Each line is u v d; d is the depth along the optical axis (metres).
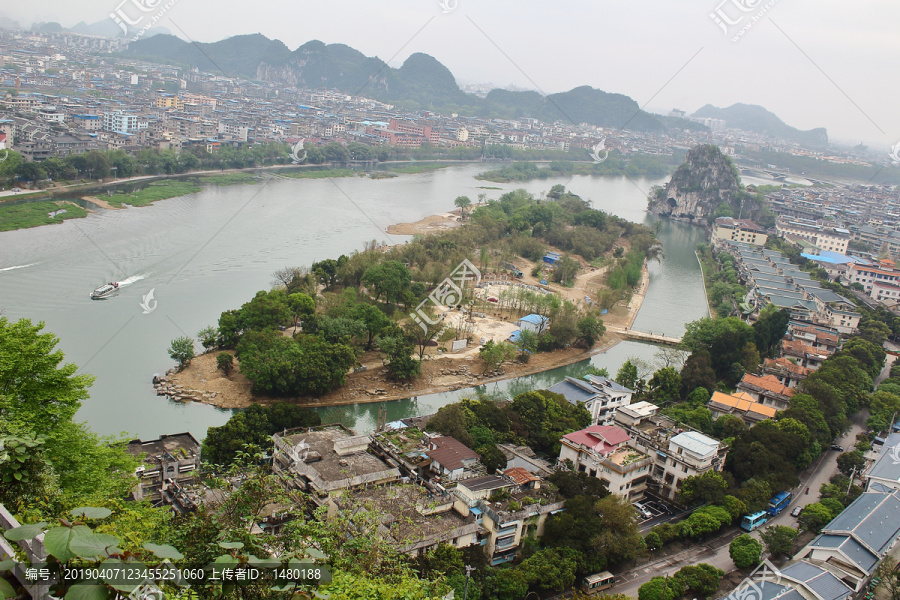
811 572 96.94
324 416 158.12
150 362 170.38
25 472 45.94
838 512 122.25
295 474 101.81
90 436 77.50
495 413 138.38
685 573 100.88
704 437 132.62
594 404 158.75
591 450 128.25
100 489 72.44
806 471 145.62
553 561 98.56
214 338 182.38
